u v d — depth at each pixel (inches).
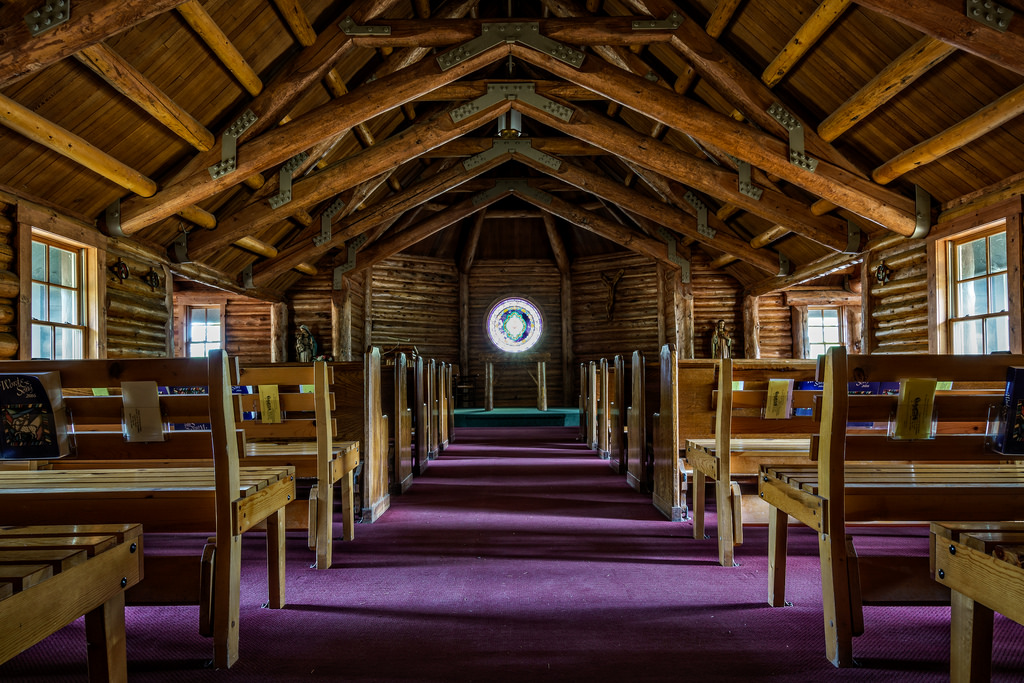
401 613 102.9
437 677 80.5
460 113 283.7
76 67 180.4
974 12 154.2
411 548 141.3
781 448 136.8
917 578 85.2
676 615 101.5
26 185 202.4
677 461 165.8
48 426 82.0
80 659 86.6
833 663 83.8
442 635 93.9
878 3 157.8
